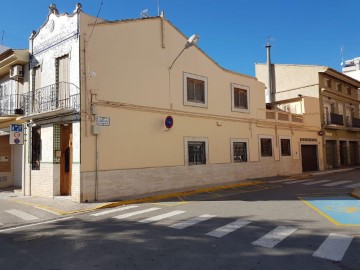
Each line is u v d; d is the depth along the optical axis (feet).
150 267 16.69
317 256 17.72
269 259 17.40
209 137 58.03
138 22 47.75
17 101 51.75
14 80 53.31
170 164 50.57
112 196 42.24
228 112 62.23
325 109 94.27
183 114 53.42
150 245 20.66
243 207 34.17
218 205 35.96
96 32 42.37
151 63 49.08
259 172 68.08
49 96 44.93
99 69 42.27
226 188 53.31
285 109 88.69
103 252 19.49
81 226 27.12
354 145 112.16
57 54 44.14
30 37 49.80
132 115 45.75
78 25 40.83
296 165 79.10
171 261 17.49
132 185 44.75
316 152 88.28
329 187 51.01
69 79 42.37
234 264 16.79
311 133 86.33
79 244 21.48
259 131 69.36
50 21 45.93
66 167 44.78
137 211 33.60
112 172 42.50
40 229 26.63
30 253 19.77
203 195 45.52
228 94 62.64
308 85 92.22
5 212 34.60
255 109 68.69
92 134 40.75
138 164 45.88
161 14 51.93
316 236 21.83
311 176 73.00
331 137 95.76
